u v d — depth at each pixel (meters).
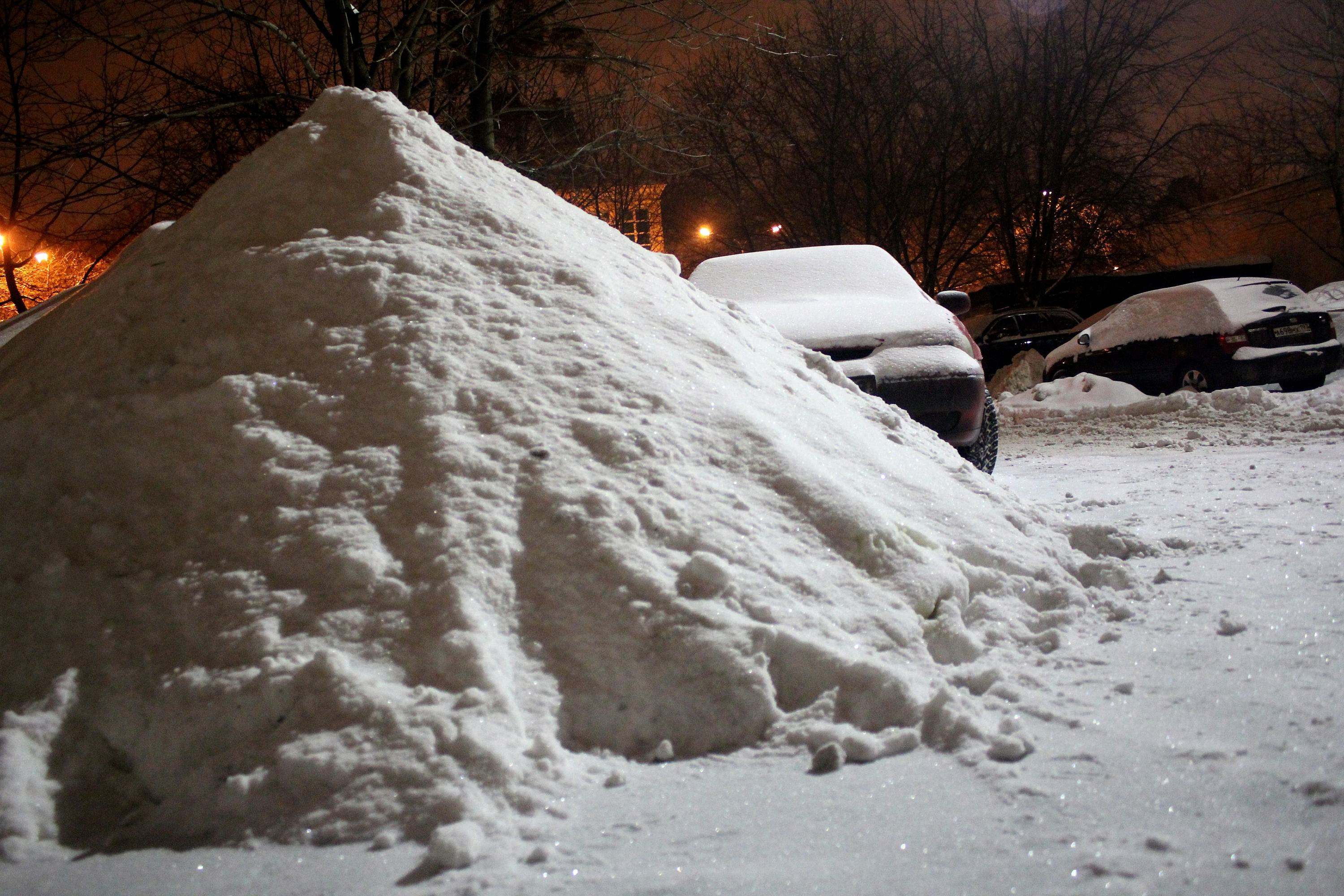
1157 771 1.96
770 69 26.52
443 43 11.06
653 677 2.32
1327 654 2.52
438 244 3.59
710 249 31.31
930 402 6.36
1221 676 2.43
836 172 27.55
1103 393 13.41
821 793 1.99
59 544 2.66
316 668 2.18
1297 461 6.59
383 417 2.88
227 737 2.14
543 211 4.24
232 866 1.85
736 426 3.18
